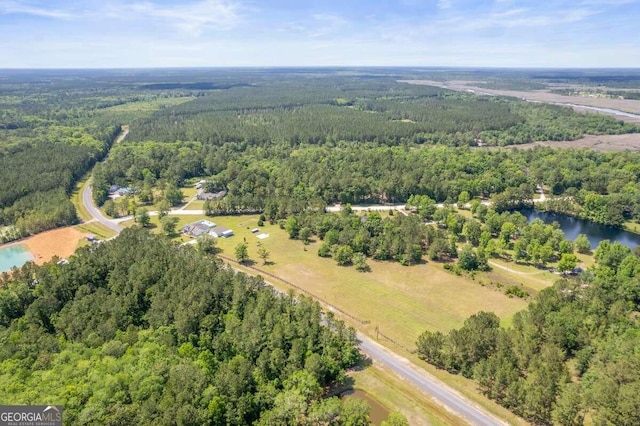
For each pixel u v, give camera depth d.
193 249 137.50
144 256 124.62
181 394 72.06
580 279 120.50
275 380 82.88
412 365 96.44
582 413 78.00
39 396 70.56
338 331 98.06
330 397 83.81
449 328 111.12
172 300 103.12
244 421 74.62
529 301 122.94
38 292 109.00
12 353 84.88
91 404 69.38
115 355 85.38
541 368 82.31
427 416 81.44
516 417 80.25
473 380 90.94
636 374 78.56
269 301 104.56
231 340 93.50
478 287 132.12
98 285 115.25
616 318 100.00
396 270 144.00
